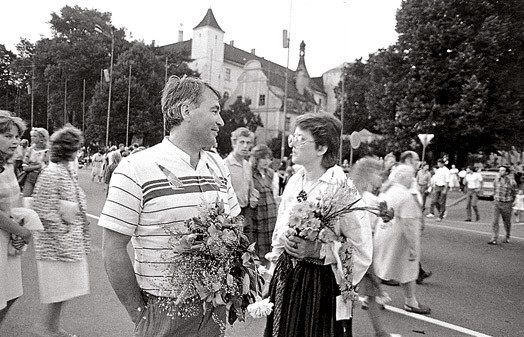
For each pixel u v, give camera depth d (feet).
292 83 243.19
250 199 16.30
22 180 18.03
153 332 6.32
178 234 6.15
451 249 31.35
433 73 93.76
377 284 14.28
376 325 14.29
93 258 22.71
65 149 12.80
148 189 6.25
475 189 47.80
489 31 91.25
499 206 34.09
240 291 6.46
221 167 7.55
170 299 6.30
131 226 6.26
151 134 156.66
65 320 14.56
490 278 23.30
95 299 16.65
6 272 11.32
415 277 17.13
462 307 18.12
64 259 12.60
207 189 6.67
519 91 95.86
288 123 212.64
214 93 6.83
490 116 92.73
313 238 8.54
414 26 98.73
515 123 93.71
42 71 183.01
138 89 153.99
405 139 99.30
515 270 25.30
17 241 11.21
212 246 6.12
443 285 21.59
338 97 211.00
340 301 8.81
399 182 17.39
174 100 6.59
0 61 226.79
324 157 9.48
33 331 13.05
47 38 188.96
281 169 76.33
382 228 17.03
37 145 23.09
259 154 17.02
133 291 6.38
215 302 6.27
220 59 257.14
